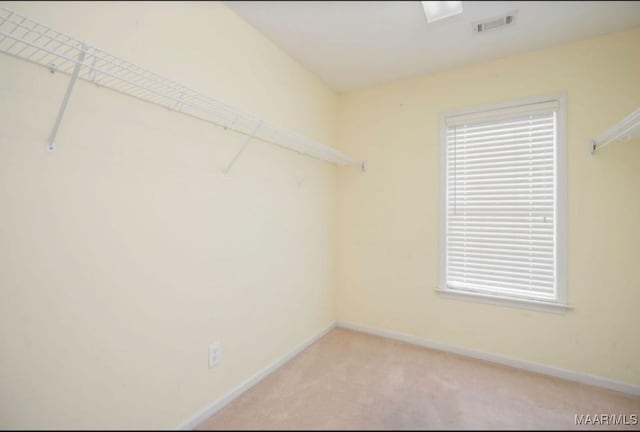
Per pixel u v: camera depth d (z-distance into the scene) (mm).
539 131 2197
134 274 1349
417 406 1737
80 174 1170
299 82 2461
